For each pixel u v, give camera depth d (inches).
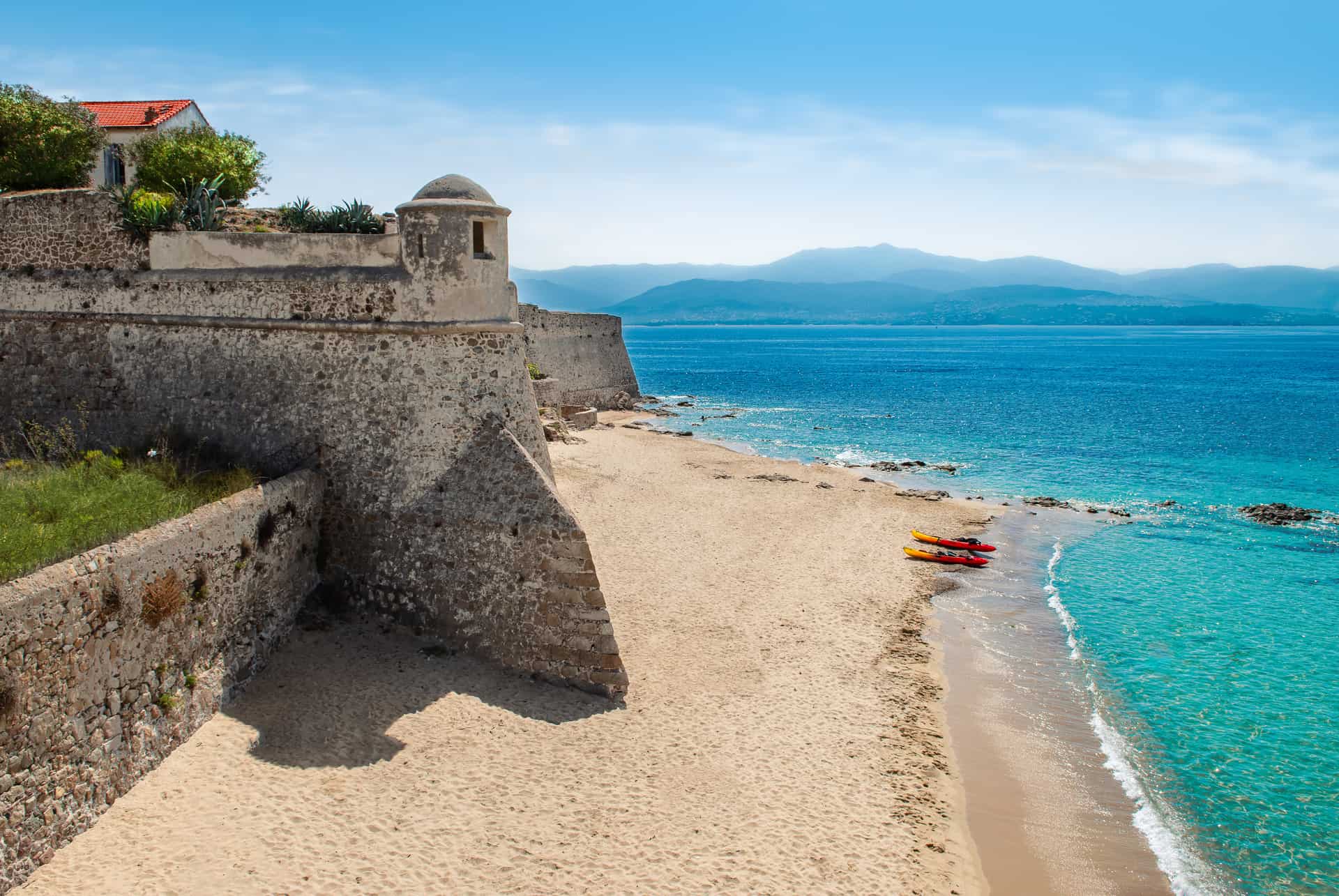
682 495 1579.7
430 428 808.3
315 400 827.4
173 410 861.2
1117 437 2647.6
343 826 551.5
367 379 818.2
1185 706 851.4
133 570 556.7
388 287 808.9
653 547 1236.5
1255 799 698.2
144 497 669.3
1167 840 642.2
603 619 741.9
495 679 748.0
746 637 927.0
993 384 4729.3
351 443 818.8
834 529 1413.6
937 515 1561.3
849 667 877.2
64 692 499.8
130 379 872.9
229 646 676.1
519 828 567.5
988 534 1465.3
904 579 1182.9
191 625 625.6
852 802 638.5
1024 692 869.2
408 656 767.7
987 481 1969.7
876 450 2402.8
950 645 976.3
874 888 544.4
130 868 490.9
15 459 826.2
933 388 4443.9
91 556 527.2
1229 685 897.5
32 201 881.5
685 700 765.9
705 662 853.2
